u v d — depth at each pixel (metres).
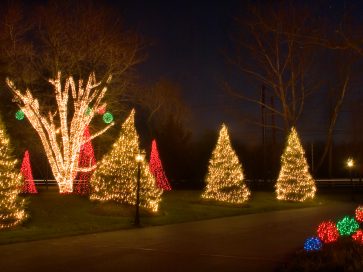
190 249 14.77
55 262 12.80
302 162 35.41
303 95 39.47
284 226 20.78
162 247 15.16
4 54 30.75
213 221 23.02
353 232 15.73
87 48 32.50
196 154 59.31
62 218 22.02
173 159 54.25
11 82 29.27
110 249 14.79
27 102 29.73
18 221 19.44
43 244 15.77
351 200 37.72
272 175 55.34
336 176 69.94
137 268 12.05
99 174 25.11
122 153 24.88
